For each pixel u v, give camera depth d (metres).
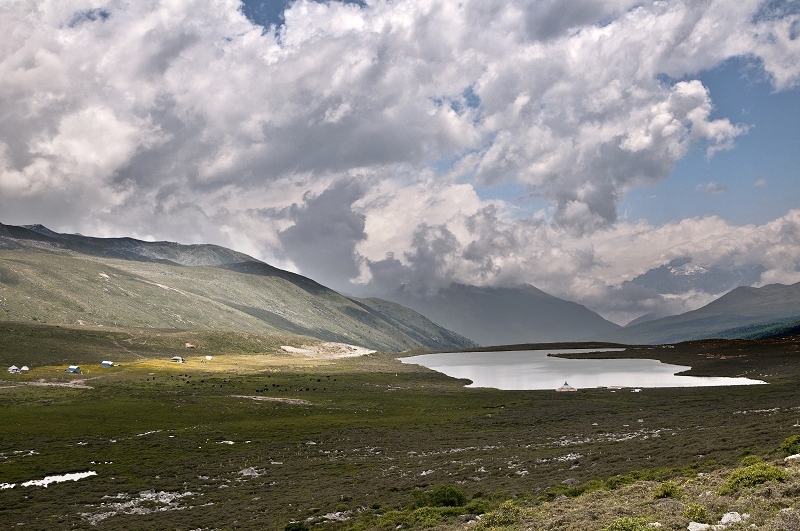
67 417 125.44
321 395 168.38
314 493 63.12
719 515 26.75
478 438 96.25
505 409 136.75
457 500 48.50
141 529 54.16
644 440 71.19
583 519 30.50
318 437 105.38
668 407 119.38
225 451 94.88
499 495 48.00
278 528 49.62
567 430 96.94
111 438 106.44
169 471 81.50
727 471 38.69
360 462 81.00
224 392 167.88
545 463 63.41
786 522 23.86
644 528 25.95
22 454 93.12
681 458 51.44
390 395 170.00
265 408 143.25
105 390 162.00
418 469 70.75
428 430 109.88
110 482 76.12
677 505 30.19
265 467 82.50
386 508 50.78
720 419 85.56
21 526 58.25
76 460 88.88
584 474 52.31
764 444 49.62
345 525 46.59
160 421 123.81
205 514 58.41
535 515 34.38
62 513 62.78
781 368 185.12
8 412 129.25
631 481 42.91
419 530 39.38
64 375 188.25
